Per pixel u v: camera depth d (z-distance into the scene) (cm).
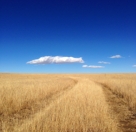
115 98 1838
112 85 2750
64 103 1167
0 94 1373
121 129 842
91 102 1189
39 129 716
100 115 902
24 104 1305
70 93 1723
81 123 784
